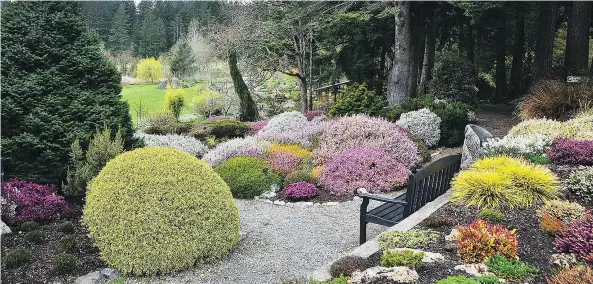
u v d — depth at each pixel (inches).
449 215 175.9
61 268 163.5
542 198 174.6
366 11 568.1
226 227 184.4
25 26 257.1
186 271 171.3
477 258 133.5
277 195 300.2
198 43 1157.7
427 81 681.6
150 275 166.6
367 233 221.9
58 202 222.5
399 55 528.4
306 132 399.5
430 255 138.7
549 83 388.8
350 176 305.1
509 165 191.5
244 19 683.4
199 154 456.4
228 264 179.3
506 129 422.6
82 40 276.2
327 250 197.8
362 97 525.7
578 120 279.9
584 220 144.6
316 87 887.7
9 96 247.4
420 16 599.5
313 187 295.0
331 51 784.3
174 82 1178.0
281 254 192.4
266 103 837.8
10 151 239.1
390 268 128.4
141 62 1274.6
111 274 164.1
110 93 282.7
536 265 131.2
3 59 250.8
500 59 709.9
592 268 121.6
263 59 730.8
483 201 179.0
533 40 812.0
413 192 186.4
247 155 344.5
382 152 326.6
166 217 169.0
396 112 471.8
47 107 254.5
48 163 248.8
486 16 639.1
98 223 169.9
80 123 260.1
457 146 440.5
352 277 128.6
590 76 402.6
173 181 177.0
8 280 157.3
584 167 204.1
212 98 879.7
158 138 458.6
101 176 183.6
